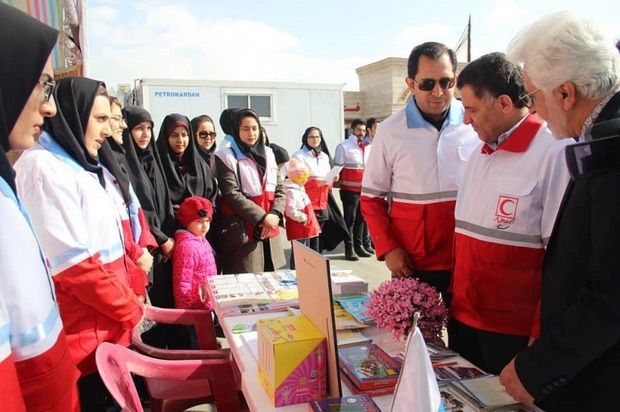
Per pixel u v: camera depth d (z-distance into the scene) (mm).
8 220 917
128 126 2898
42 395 982
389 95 20797
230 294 2189
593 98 1087
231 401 1852
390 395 1303
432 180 2041
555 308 1239
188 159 3283
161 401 1987
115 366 1523
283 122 9734
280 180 3824
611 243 998
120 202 2314
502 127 1605
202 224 2943
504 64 1549
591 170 978
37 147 1711
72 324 1677
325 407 1146
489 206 1625
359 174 6133
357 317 1771
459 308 1761
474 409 1209
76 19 3395
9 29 1011
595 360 1093
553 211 1499
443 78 1931
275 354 1213
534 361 1125
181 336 2932
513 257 1590
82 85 1868
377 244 2146
